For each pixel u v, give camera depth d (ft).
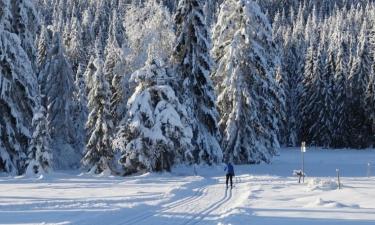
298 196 76.43
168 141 119.75
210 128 139.03
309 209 61.62
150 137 118.93
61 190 86.43
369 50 305.73
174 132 120.06
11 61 117.08
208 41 139.95
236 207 64.08
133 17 146.00
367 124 268.82
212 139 138.72
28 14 127.13
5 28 118.42
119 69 144.25
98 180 106.52
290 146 285.84
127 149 120.06
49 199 72.84
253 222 52.47
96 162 129.39
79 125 168.76
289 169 137.18
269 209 62.28
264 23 149.89
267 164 149.48
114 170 130.11
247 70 147.33
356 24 429.79
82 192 83.25
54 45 163.73
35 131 118.62
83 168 143.43
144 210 62.95
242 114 145.48
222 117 149.07
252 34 146.82
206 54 138.62
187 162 132.87
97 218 55.83
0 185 94.84
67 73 161.48
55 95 159.74
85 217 56.29
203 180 106.32
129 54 143.02
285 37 351.05
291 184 95.61
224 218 55.42
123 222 54.29
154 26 142.51
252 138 147.13
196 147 135.74
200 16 137.90
